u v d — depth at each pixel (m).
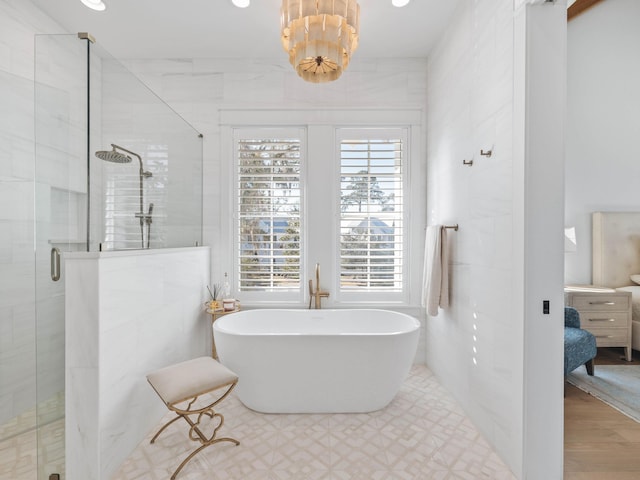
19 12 2.14
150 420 1.97
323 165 2.96
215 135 2.98
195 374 1.74
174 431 1.98
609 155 3.58
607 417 2.12
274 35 2.64
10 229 2.04
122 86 1.77
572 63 3.59
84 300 1.53
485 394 1.89
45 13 2.33
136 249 1.90
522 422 1.53
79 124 1.51
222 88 2.98
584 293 3.07
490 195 1.84
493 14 1.80
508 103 1.65
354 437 1.90
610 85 3.56
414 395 2.41
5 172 2.02
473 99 2.06
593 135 3.58
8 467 1.64
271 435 1.92
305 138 3.01
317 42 1.92
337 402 2.14
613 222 3.48
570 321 2.71
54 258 1.55
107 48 2.81
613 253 3.46
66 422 1.54
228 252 2.98
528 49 1.49
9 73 2.03
